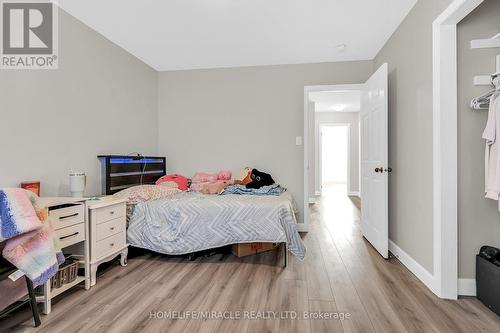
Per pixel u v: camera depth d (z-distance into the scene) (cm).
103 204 221
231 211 257
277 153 387
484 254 184
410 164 242
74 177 226
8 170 199
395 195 279
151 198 283
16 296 174
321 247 302
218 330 154
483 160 191
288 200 286
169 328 155
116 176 301
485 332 151
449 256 189
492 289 171
